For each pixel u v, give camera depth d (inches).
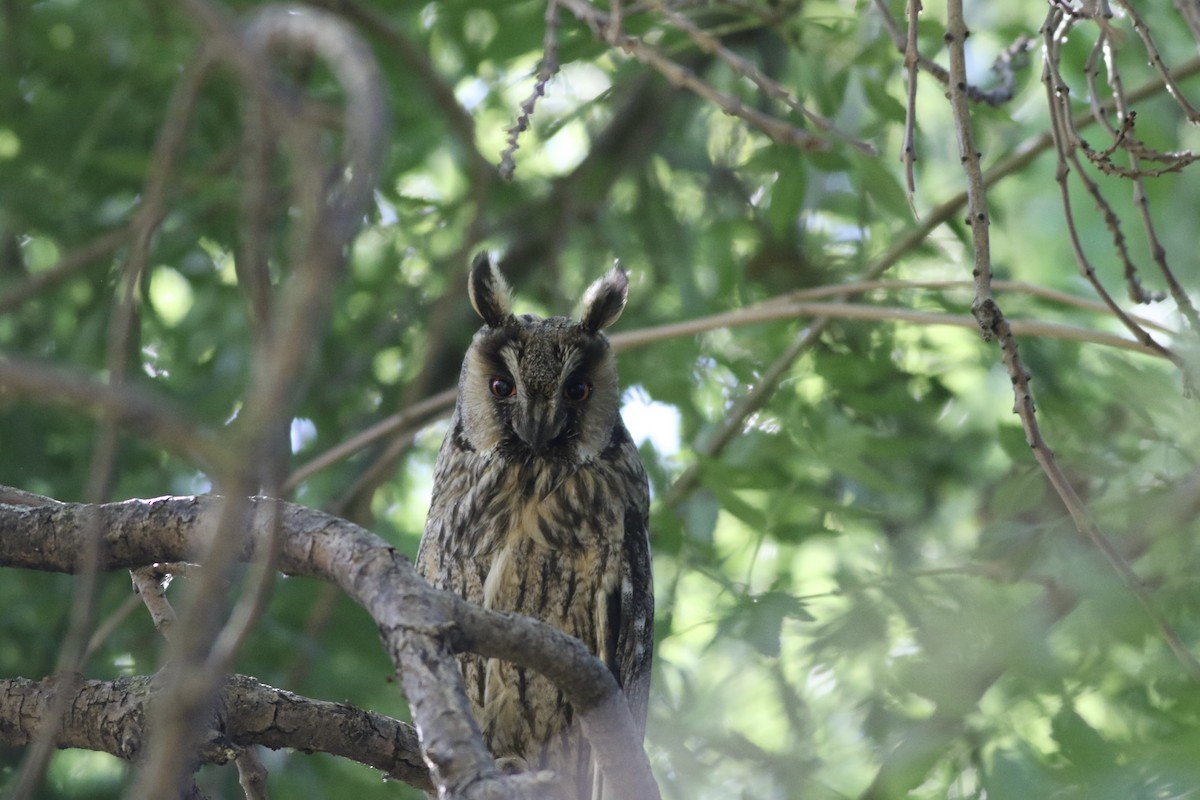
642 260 551.8
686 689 410.3
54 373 130.3
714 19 518.3
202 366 487.2
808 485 414.9
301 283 125.9
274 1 360.5
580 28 402.3
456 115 333.4
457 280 355.3
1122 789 250.5
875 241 537.6
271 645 428.1
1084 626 297.7
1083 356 443.8
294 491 486.0
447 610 194.4
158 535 233.9
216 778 391.9
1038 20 503.2
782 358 445.4
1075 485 386.6
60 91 462.9
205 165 439.2
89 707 251.4
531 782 175.8
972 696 291.6
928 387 493.0
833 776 355.3
